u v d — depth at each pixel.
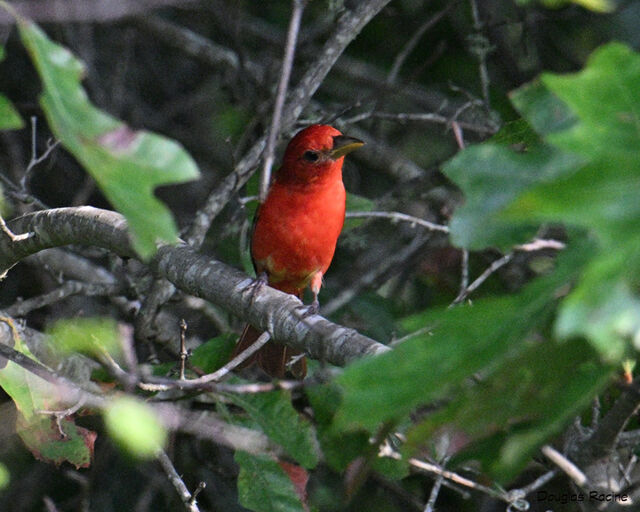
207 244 13.27
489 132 12.91
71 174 15.49
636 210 3.64
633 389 6.18
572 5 14.72
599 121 4.28
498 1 14.90
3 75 15.51
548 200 3.71
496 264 10.15
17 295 13.78
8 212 9.36
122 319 13.00
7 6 4.72
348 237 13.32
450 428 5.56
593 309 3.48
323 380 7.02
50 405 8.32
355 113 15.46
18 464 11.83
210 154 16.05
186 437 11.68
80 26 15.18
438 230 12.05
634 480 10.09
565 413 4.47
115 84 15.04
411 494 11.70
